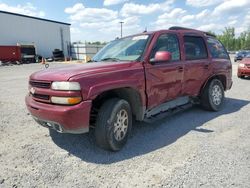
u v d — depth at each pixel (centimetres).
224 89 641
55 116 329
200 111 595
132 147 392
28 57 3294
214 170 313
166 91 461
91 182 293
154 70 427
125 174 310
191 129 470
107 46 518
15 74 1653
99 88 342
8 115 573
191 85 527
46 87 348
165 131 461
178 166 326
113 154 369
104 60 453
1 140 421
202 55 562
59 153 371
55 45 4250
